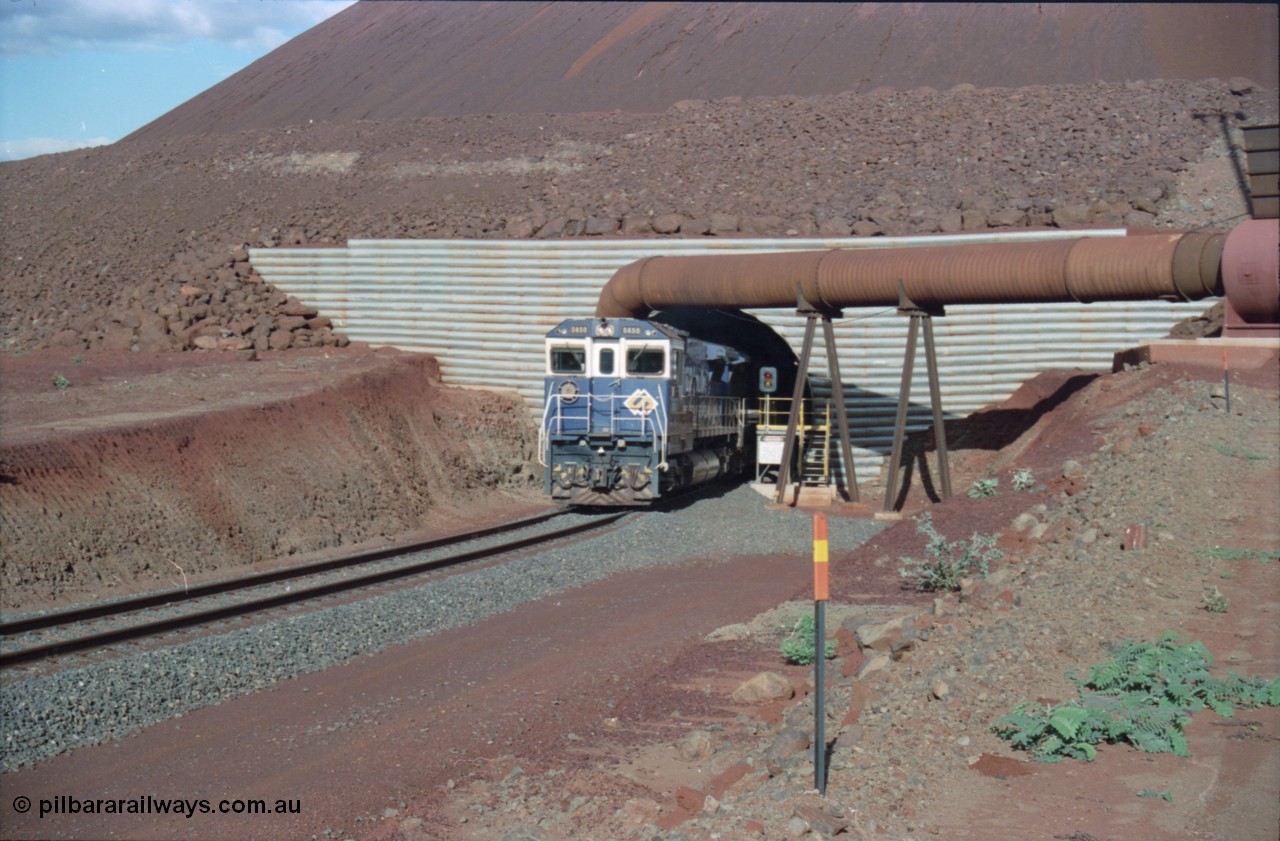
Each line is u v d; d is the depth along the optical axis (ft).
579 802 29.55
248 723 38.83
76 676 41.39
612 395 96.78
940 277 87.76
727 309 104.73
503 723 38.34
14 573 60.08
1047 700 31.63
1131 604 41.06
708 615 56.44
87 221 170.71
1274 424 70.18
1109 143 139.74
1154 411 77.97
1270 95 147.13
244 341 121.70
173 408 88.48
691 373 104.53
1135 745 28.96
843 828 24.47
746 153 155.12
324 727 38.27
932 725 30.86
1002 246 86.48
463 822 29.19
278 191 171.73
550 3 270.87
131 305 130.41
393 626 52.95
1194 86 155.53
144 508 71.51
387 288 124.98
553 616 57.26
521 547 78.43
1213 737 29.35
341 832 29.63
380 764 34.53
